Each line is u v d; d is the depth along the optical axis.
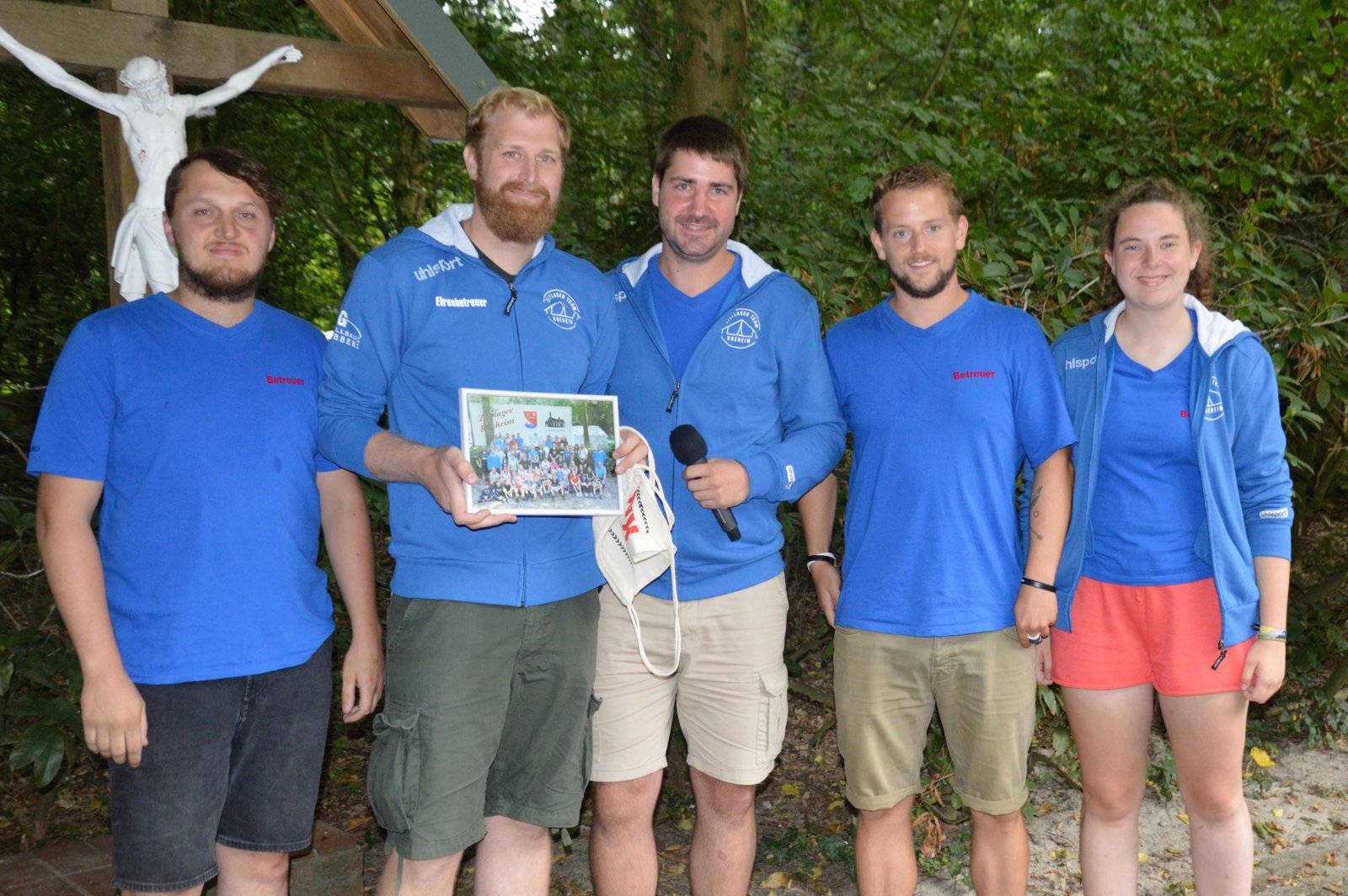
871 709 3.17
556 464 2.67
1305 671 5.65
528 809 2.97
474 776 2.81
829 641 5.11
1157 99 6.17
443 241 2.82
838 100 9.53
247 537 2.64
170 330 2.66
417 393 2.82
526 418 2.66
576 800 3.00
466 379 2.79
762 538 3.23
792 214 7.44
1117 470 3.08
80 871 3.48
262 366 2.73
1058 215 4.54
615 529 2.93
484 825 2.87
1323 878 4.06
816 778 5.26
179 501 2.59
